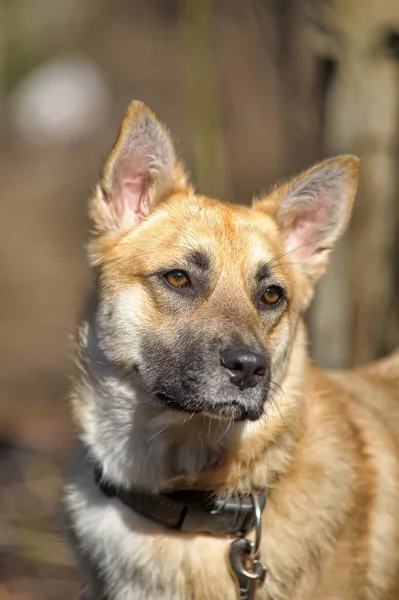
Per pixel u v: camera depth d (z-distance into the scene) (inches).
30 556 357.1
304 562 252.1
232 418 242.5
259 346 243.8
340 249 392.5
